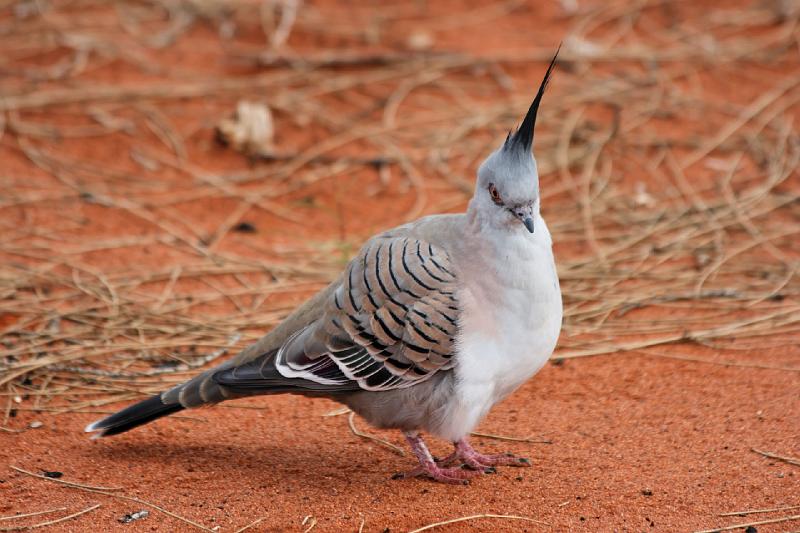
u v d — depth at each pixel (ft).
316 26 88.94
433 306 36.58
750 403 44.60
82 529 35.17
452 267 37.01
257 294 56.39
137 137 73.10
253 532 34.96
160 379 47.19
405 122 77.00
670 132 76.28
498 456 39.91
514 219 36.42
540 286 36.73
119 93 76.89
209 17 89.45
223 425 43.65
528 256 36.65
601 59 85.46
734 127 76.59
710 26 91.76
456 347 36.52
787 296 56.13
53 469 39.27
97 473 39.01
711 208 66.59
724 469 38.96
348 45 86.63
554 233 64.18
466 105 79.25
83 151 70.95
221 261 59.67
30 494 37.37
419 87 81.71
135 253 60.03
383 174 71.05
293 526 35.27
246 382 38.14
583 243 63.00
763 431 41.83
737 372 47.96
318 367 37.88
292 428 43.60
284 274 58.70
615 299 56.03
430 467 38.83
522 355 37.01
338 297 37.99
